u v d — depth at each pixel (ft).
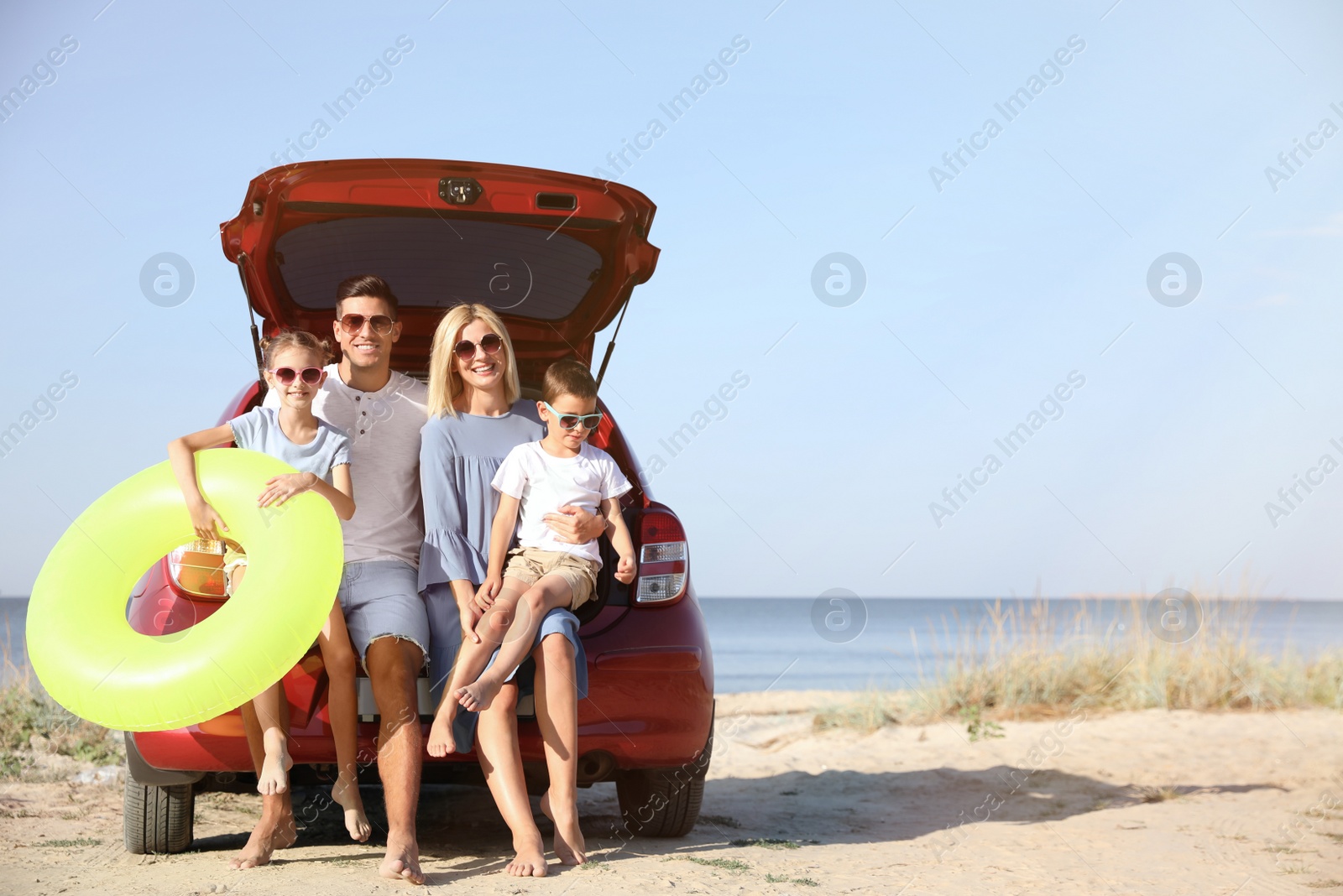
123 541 10.25
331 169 12.16
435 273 13.93
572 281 14.30
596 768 11.05
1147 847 13.01
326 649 10.34
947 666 30.19
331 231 13.01
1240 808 16.20
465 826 13.65
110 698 9.45
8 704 19.47
